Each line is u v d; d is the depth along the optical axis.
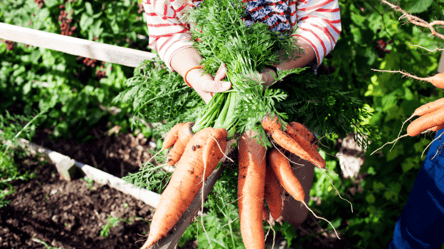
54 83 3.48
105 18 3.29
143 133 3.39
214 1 1.38
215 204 1.87
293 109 1.49
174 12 1.46
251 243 1.32
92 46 2.16
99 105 3.56
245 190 1.34
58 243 2.57
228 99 1.39
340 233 2.71
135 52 2.08
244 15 1.43
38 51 3.48
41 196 2.90
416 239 1.95
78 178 3.07
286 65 1.37
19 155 3.18
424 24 1.55
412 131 1.52
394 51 2.39
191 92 1.73
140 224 2.70
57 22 3.41
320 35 1.43
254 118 1.26
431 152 1.73
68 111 3.43
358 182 2.95
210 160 1.29
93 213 2.78
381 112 2.53
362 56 2.46
